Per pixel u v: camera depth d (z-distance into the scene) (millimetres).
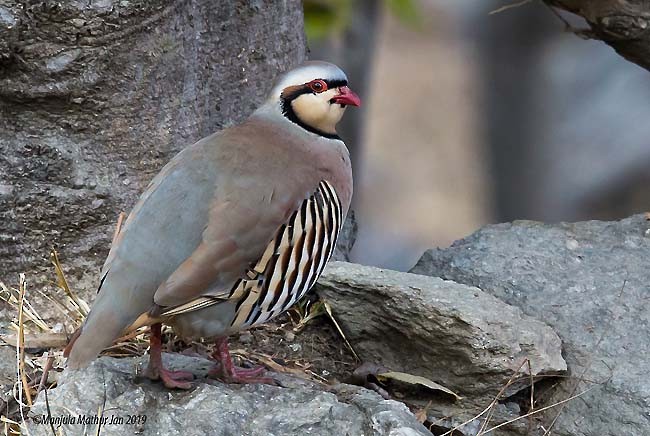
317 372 10477
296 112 9641
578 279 11023
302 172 9195
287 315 11062
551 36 26078
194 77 10938
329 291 10602
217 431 8648
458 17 29328
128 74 10461
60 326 10516
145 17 10344
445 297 10047
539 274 11102
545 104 26266
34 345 10133
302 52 12141
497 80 26547
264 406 8930
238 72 11391
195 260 8523
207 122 11195
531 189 26422
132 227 8648
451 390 10070
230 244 8633
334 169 9562
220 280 8625
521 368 9828
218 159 8984
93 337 8195
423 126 29250
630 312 10633
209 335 8891
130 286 8406
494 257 11336
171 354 9852
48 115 10438
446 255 11484
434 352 10102
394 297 10172
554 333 10211
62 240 10641
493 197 27125
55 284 10680
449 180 28641
